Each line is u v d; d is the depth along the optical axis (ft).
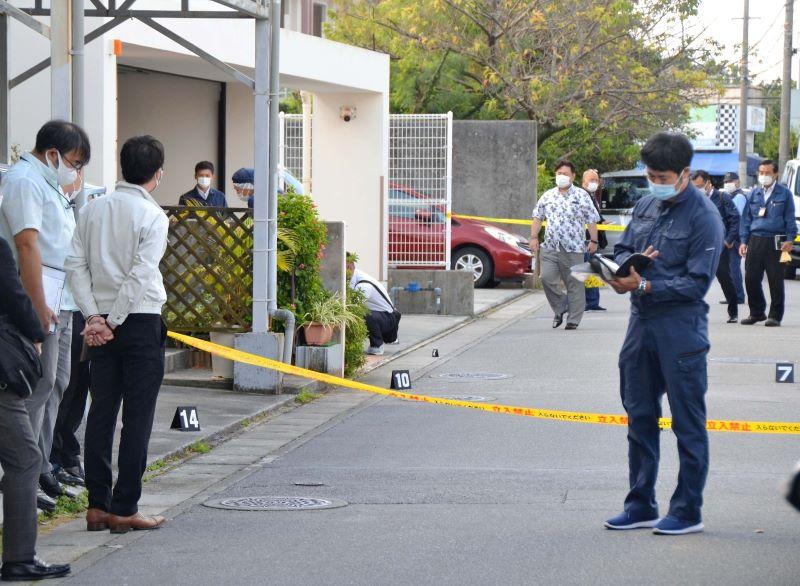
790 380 46.68
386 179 78.23
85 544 25.03
